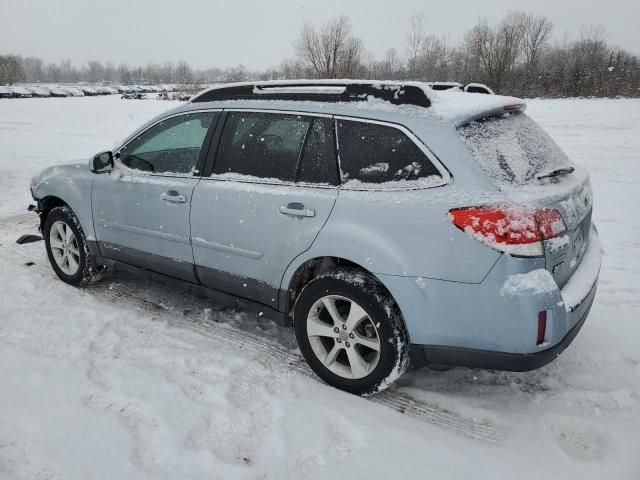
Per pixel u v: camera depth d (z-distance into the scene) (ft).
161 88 205.05
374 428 9.02
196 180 11.84
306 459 8.31
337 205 9.61
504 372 10.80
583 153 36.65
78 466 8.11
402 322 9.32
